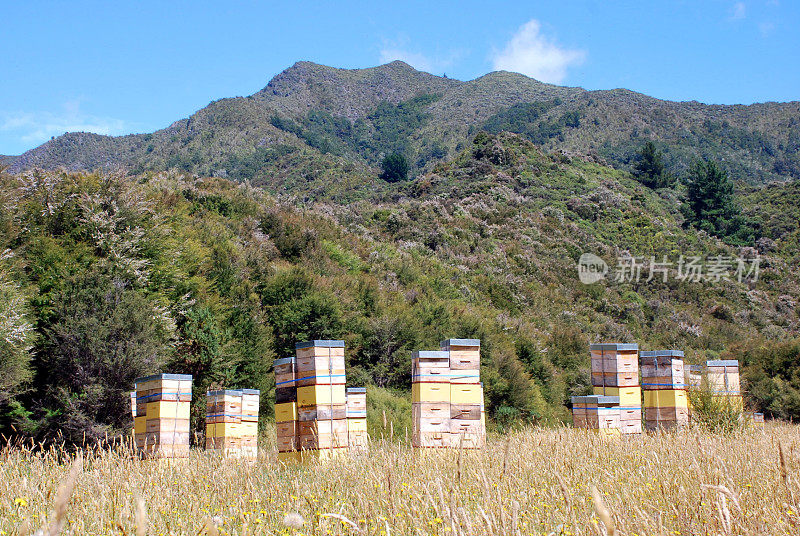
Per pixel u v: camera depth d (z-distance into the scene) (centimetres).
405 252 5028
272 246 3653
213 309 2286
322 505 609
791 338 4806
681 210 8231
